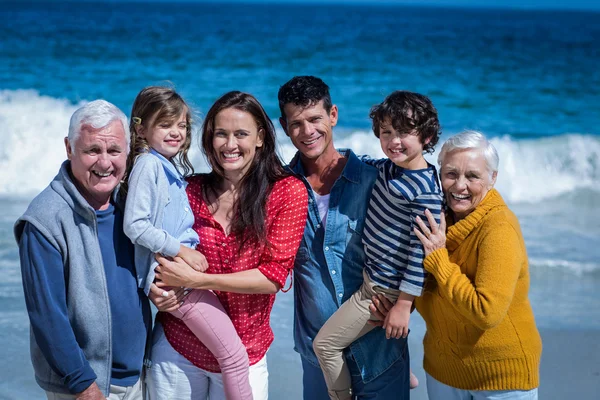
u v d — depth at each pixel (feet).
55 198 8.66
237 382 9.78
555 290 19.49
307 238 10.71
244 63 74.95
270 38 108.99
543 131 47.09
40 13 175.52
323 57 82.99
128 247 9.33
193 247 9.84
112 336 9.04
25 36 93.56
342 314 10.46
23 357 15.11
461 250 9.64
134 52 79.25
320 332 10.67
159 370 9.96
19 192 29.40
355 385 11.12
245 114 9.58
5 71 62.23
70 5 288.10
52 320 8.46
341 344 10.58
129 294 9.20
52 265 8.50
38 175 31.86
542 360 15.61
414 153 9.95
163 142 9.84
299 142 10.48
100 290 8.82
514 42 119.55
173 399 10.00
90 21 136.67
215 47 88.89
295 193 9.92
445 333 9.88
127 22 139.03
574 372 15.08
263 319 10.32
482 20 258.98
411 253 9.86
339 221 10.55
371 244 10.30
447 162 9.48
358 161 10.68
